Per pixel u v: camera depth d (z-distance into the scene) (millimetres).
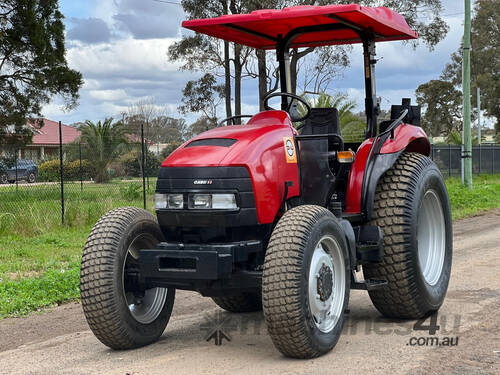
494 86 64438
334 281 5531
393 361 5105
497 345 5492
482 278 8547
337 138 6215
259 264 5629
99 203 16359
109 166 20391
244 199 5336
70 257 11141
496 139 72188
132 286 5852
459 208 20000
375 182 6125
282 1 29328
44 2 28922
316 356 5230
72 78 29312
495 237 13031
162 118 55562
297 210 5285
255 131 5703
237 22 6133
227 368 5055
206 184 5340
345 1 28750
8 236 13727
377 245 6047
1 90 29000
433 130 74188
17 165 18547
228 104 35688
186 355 5488
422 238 6977
